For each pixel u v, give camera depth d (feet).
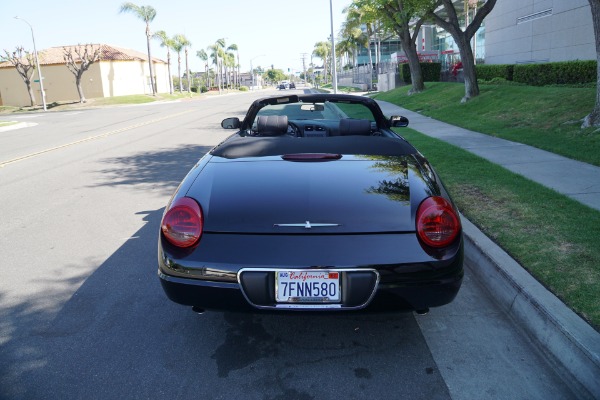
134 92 190.49
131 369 8.60
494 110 42.06
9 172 29.04
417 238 7.93
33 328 10.15
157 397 7.80
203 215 8.25
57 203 20.90
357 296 7.81
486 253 11.84
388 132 14.02
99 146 40.16
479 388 7.87
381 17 74.64
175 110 93.61
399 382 8.07
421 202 8.27
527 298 9.66
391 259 7.75
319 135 14.96
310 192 8.48
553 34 69.21
